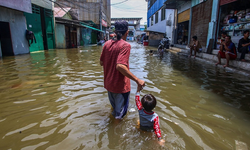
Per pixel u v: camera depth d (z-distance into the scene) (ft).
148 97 8.11
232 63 23.36
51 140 7.23
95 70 20.45
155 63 26.50
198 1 37.22
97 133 7.80
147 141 7.29
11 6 30.99
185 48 44.60
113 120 8.94
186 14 45.70
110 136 7.61
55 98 11.70
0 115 9.35
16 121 8.75
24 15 36.94
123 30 8.32
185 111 10.07
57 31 54.90
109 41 8.75
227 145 7.11
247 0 25.39
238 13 26.43
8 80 15.80
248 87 14.64
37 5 44.04
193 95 12.62
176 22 54.24
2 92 12.77
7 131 7.86
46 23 49.70
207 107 10.67
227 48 22.43
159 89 13.82
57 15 62.44
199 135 7.75
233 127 8.49
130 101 11.35
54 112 9.72
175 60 30.22
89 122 8.72
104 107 10.42
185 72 20.20
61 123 8.59
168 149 6.81
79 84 14.78
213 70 21.52
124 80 8.58
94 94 12.46
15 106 10.45
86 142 7.15
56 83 15.02
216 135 7.79
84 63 25.45
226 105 11.00
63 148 6.75
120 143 7.13
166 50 52.37
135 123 8.71
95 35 104.63
